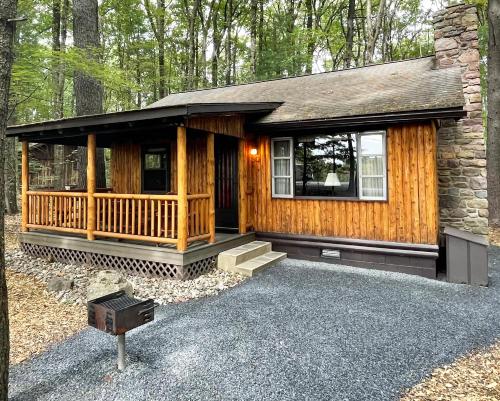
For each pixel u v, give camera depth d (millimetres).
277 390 2559
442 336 3404
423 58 7980
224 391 2561
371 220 6113
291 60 14172
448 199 6730
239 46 20000
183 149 5164
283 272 5887
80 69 8055
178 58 19438
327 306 4266
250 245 6773
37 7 12688
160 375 2795
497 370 2797
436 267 5754
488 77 9578
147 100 19141
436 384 2604
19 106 9953
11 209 12953
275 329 3617
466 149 6617
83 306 4504
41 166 18266
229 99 8648
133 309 2830
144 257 5582
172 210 5367
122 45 17797
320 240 6555
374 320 3812
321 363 2924
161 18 17609
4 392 2312
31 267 6336
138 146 8469
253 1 14570
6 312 2342
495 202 9703
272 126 6574
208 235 5879
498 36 9203
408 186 5777
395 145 5867
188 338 3449
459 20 6812
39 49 7945
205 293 4824
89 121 5582
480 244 5098
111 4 15656
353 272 5871
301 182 6832
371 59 14703
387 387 2572
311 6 19062
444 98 5145
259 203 7281
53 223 6832
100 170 9016
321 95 7270
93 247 6152
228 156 7684
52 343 3484
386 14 18609
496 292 4801
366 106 5781
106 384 2691
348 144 6297
